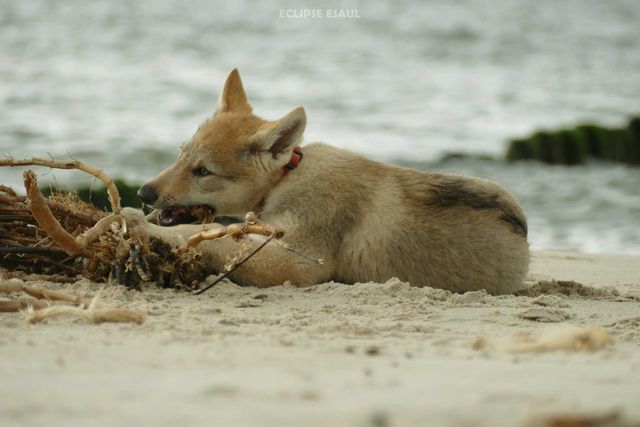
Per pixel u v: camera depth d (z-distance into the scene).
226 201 11.59
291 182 11.41
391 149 34.75
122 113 35.91
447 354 6.71
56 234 9.71
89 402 4.52
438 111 42.53
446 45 62.97
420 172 11.73
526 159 36.03
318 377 5.46
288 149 11.39
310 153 11.65
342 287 10.52
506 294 11.40
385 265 11.23
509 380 5.48
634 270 15.48
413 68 53.78
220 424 4.06
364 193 11.36
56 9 61.31
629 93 51.06
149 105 37.81
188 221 11.73
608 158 38.06
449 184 11.58
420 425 4.02
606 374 5.77
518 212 11.74
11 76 41.69
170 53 51.09
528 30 72.75
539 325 9.02
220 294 10.00
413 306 9.75
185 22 61.38
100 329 7.41
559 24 77.75
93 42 52.25
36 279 9.95
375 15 71.25
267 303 9.70
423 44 62.31
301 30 62.16
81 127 32.97
